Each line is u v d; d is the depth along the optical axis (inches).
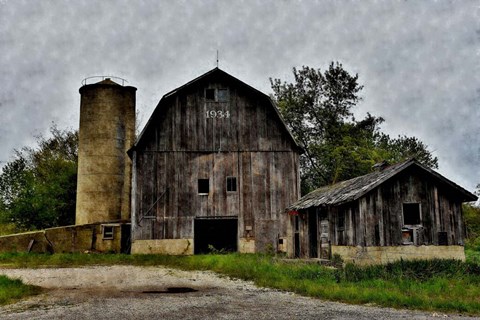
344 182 837.2
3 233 1379.2
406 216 665.0
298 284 509.4
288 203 1072.2
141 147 1058.7
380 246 614.2
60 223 1462.8
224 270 695.7
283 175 1082.1
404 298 407.5
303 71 1636.3
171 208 1048.8
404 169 635.5
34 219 1366.9
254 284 555.2
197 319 350.6
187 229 1046.4
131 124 1369.3
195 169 1066.7
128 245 1151.6
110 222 1159.0
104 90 1325.0
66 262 894.4
